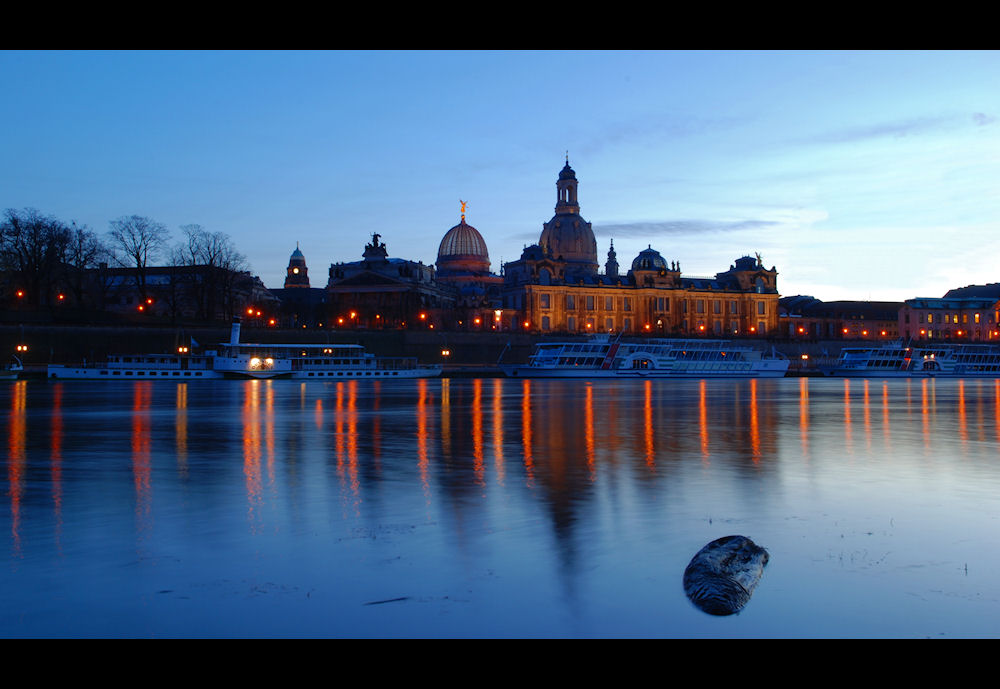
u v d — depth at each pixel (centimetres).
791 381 13838
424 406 7200
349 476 3269
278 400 7950
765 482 3133
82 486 3034
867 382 13662
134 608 1691
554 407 7138
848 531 2319
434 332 17888
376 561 2006
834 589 1811
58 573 1908
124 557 2041
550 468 3488
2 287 14762
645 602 1731
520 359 18938
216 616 1648
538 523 2405
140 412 6419
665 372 14975
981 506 2677
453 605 1711
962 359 16688
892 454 3991
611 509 2609
